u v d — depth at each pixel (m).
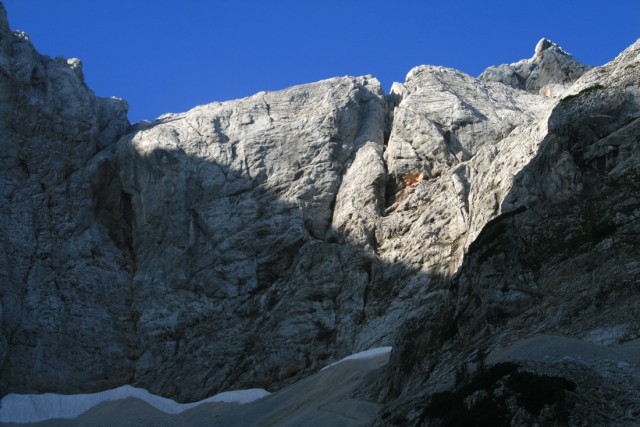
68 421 89.00
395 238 93.94
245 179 104.62
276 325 91.31
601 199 64.62
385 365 74.50
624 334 50.34
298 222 100.44
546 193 68.75
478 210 85.88
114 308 99.62
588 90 72.25
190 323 96.88
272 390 87.06
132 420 85.75
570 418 42.88
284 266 98.31
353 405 68.94
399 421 55.72
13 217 101.38
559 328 54.91
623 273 55.84
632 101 68.75
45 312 96.62
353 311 89.38
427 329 69.50
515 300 60.50
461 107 104.88
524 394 45.41
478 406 46.97
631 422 41.78
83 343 96.19
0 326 93.19
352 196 100.31
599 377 45.12
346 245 95.19
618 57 75.69
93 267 101.31
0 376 91.56
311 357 87.75
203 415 85.88
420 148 101.44
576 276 59.31
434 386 57.69
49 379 93.00
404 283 89.31
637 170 64.94
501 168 86.62
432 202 94.75
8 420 88.19
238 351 92.38
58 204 104.00
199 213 102.88
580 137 69.50
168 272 100.75
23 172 104.81
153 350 96.19
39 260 99.81
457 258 87.31
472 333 62.16
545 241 64.12
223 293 97.50
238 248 100.00
